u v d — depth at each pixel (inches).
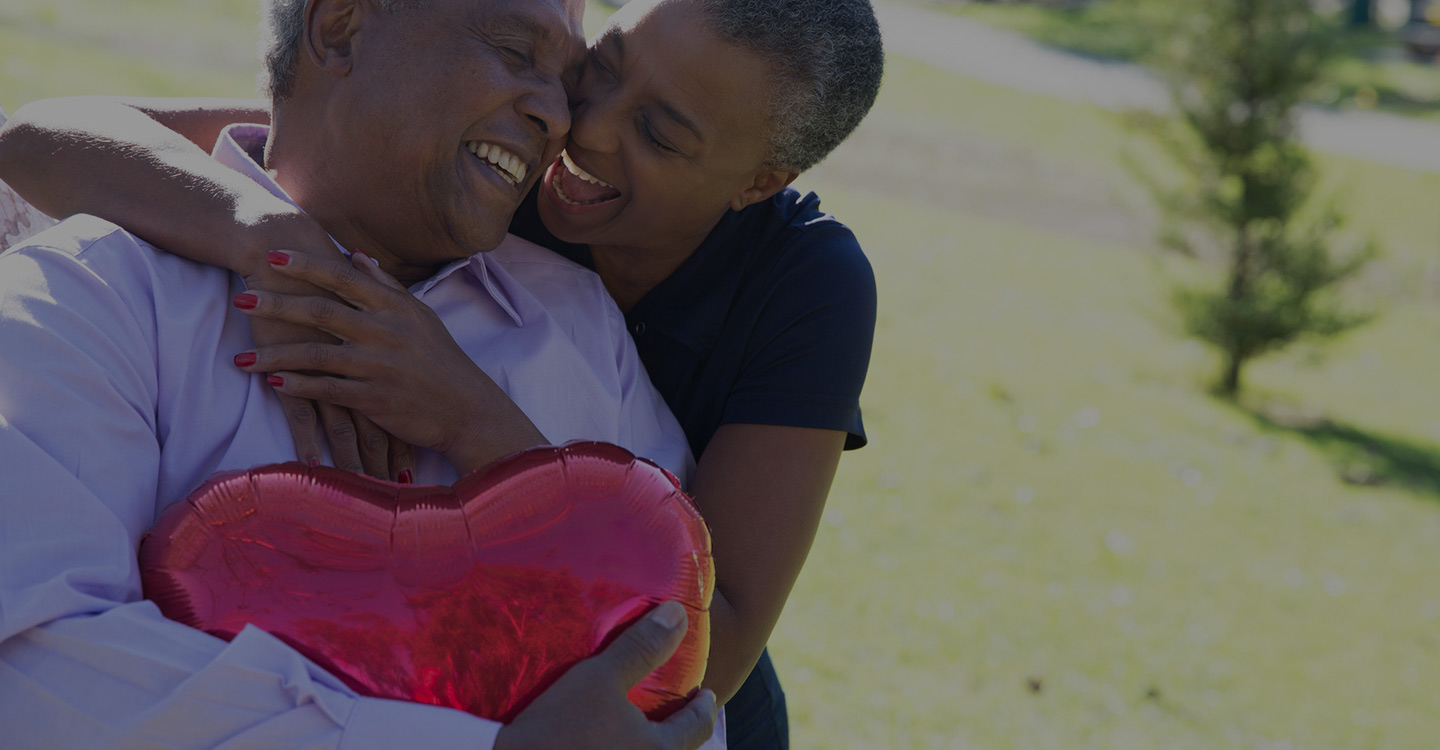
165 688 43.6
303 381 53.4
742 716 79.3
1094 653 195.9
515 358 62.7
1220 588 230.4
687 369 72.1
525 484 48.9
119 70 417.4
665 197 65.7
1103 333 410.0
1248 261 390.0
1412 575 252.4
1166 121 400.2
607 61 64.1
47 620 43.8
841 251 69.5
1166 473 287.6
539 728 44.4
